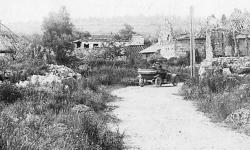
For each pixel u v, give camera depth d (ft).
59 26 170.09
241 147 25.58
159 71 85.76
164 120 36.99
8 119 21.97
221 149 25.12
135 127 33.06
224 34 142.00
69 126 25.30
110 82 84.74
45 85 46.44
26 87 41.55
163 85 90.12
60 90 43.19
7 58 79.66
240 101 39.88
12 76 53.21
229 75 70.54
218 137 28.86
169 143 26.89
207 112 41.57
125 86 85.40
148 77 84.94
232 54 140.05
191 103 51.01
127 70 106.01
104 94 56.75
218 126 33.55
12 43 88.22
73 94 42.60
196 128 32.73
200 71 94.07
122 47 159.12
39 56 100.58
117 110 43.91
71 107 34.83
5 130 18.92
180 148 25.39
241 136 29.09
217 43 140.97
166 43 176.04
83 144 20.48
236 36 140.56
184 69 118.73
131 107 46.93
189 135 29.76
